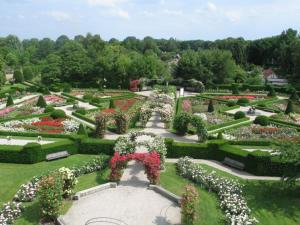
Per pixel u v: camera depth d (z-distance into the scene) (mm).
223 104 50781
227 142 26531
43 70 77375
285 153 18453
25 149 24031
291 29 109062
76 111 39938
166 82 73750
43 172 22047
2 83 66375
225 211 17406
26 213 17047
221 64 74188
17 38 181625
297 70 81938
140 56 77812
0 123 33875
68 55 78625
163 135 31969
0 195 19031
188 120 30469
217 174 22641
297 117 40250
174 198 18781
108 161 24000
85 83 75000
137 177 22016
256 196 19281
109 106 44625
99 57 76688
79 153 26688
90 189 19453
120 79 74125
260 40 113188
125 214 17234
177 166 24047
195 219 16125
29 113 39781
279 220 16797
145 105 37250
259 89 69062
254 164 22672
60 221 16016
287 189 20094
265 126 35500
